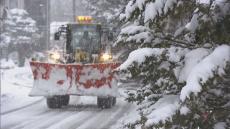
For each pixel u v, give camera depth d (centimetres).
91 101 3303
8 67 9425
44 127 2247
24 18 10869
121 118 2442
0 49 10012
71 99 3438
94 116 2586
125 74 943
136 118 983
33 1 12681
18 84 5141
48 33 12212
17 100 3550
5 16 3750
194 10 832
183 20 905
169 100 892
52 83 2744
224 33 812
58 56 3155
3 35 8412
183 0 802
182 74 812
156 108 883
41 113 2766
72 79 2719
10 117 2617
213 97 823
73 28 3453
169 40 924
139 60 866
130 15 883
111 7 5756
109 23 5131
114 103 2995
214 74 724
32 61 2772
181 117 784
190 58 816
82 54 3141
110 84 2709
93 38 3438
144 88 1025
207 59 745
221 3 805
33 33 10981
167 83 927
